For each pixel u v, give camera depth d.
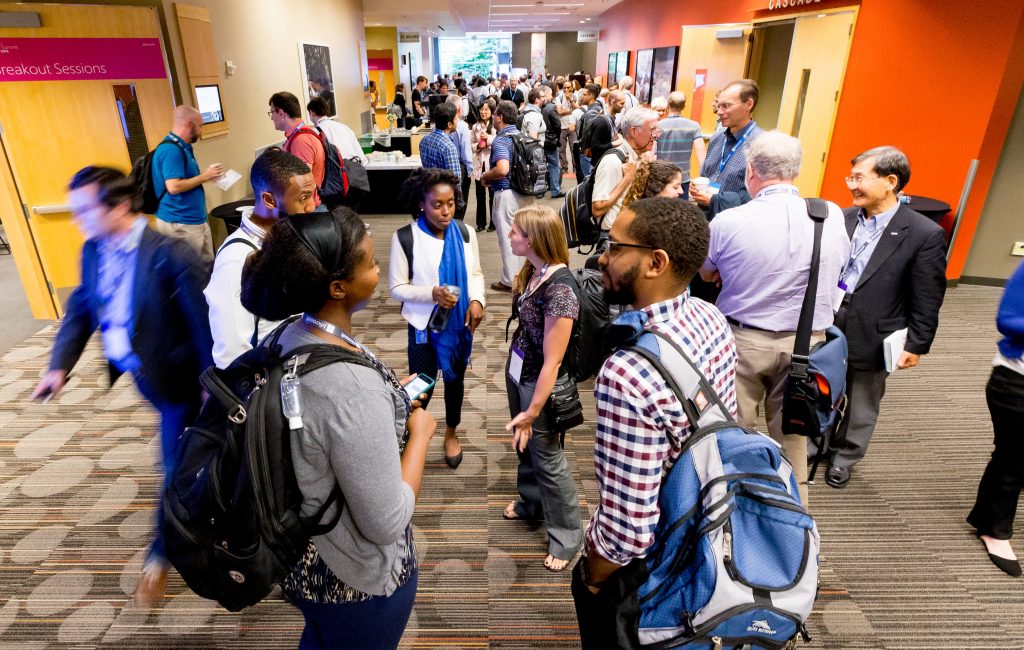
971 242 4.89
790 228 1.68
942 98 4.46
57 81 3.67
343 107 8.99
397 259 2.25
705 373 1.02
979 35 4.22
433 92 13.91
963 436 2.90
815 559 0.93
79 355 2.02
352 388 0.86
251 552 0.87
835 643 1.80
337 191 4.68
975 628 1.86
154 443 2.81
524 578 2.05
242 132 5.24
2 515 2.33
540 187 4.48
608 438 0.99
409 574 1.18
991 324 4.22
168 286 1.80
